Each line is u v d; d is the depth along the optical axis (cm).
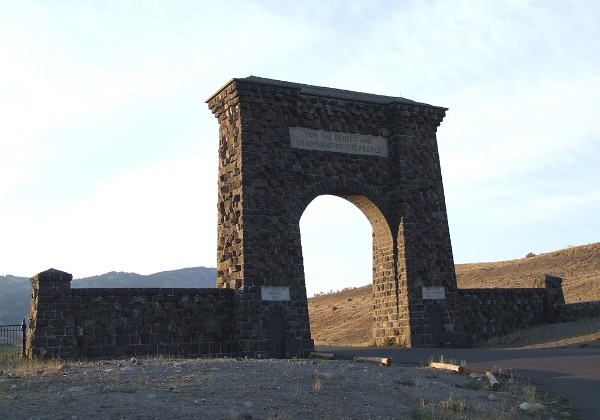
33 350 3238
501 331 4681
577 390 2147
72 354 3312
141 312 3528
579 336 4025
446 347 4284
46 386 1800
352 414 1689
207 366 2181
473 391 2188
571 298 6469
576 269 8156
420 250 4353
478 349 3872
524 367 2677
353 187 4275
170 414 1526
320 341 6325
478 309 4622
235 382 1905
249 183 3875
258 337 3706
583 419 1819
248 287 3741
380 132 4456
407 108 4472
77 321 3362
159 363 2341
